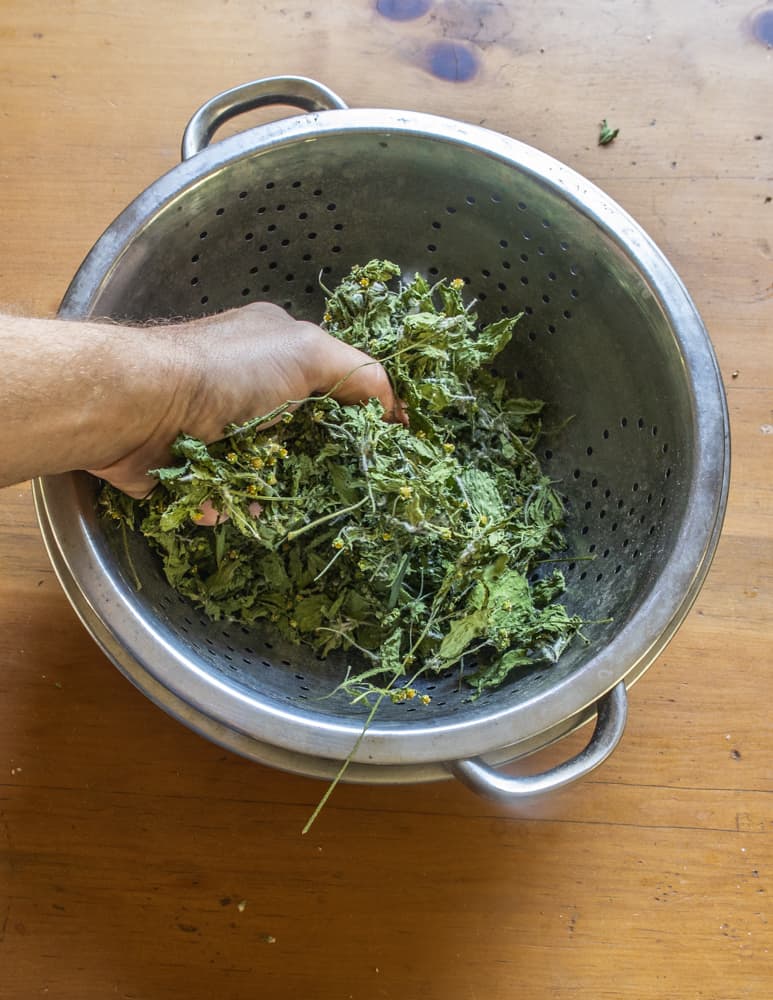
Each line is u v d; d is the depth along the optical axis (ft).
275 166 2.49
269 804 2.76
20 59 3.26
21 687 2.82
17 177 3.16
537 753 2.85
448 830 2.77
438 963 2.69
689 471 2.29
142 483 2.28
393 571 2.52
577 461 2.87
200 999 2.65
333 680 2.62
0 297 3.07
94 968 2.65
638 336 2.51
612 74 3.27
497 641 2.50
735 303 3.11
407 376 2.56
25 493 2.92
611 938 2.71
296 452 2.55
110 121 3.21
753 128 3.22
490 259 2.79
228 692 2.12
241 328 2.31
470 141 2.45
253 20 3.30
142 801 2.76
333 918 2.71
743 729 2.85
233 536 2.60
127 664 2.20
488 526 2.40
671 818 2.79
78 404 1.93
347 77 3.27
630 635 2.18
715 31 3.30
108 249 2.33
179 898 2.70
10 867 2.70
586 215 2.43
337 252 2.85
